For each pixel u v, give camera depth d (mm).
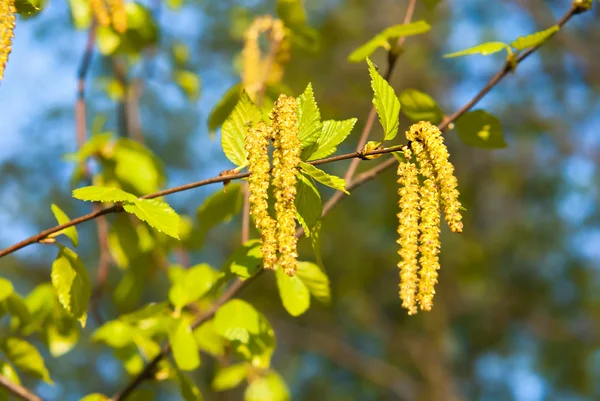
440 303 11562
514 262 12203
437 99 11711
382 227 10820
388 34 2988
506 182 12102
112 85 4609
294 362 13594
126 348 3420
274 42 3617
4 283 3145
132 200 2094
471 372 12961
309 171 1875
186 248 4137
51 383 3201
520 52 2861
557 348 12133
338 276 11211
